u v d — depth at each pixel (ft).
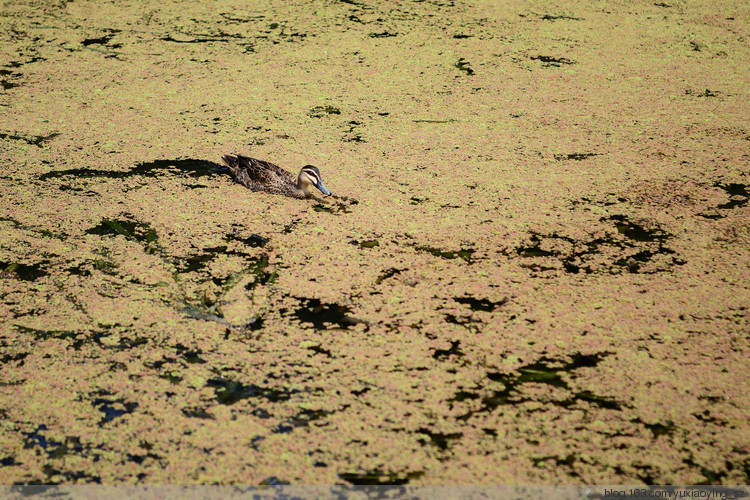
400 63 62.64
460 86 58.13
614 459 24.30
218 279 34.06
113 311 31.58
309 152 47.21
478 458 24.32
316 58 63.46
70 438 24.93
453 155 47.03
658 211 40.50
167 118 51.65
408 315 31.63
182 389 27.25
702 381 27.66
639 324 31.01
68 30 69.10
